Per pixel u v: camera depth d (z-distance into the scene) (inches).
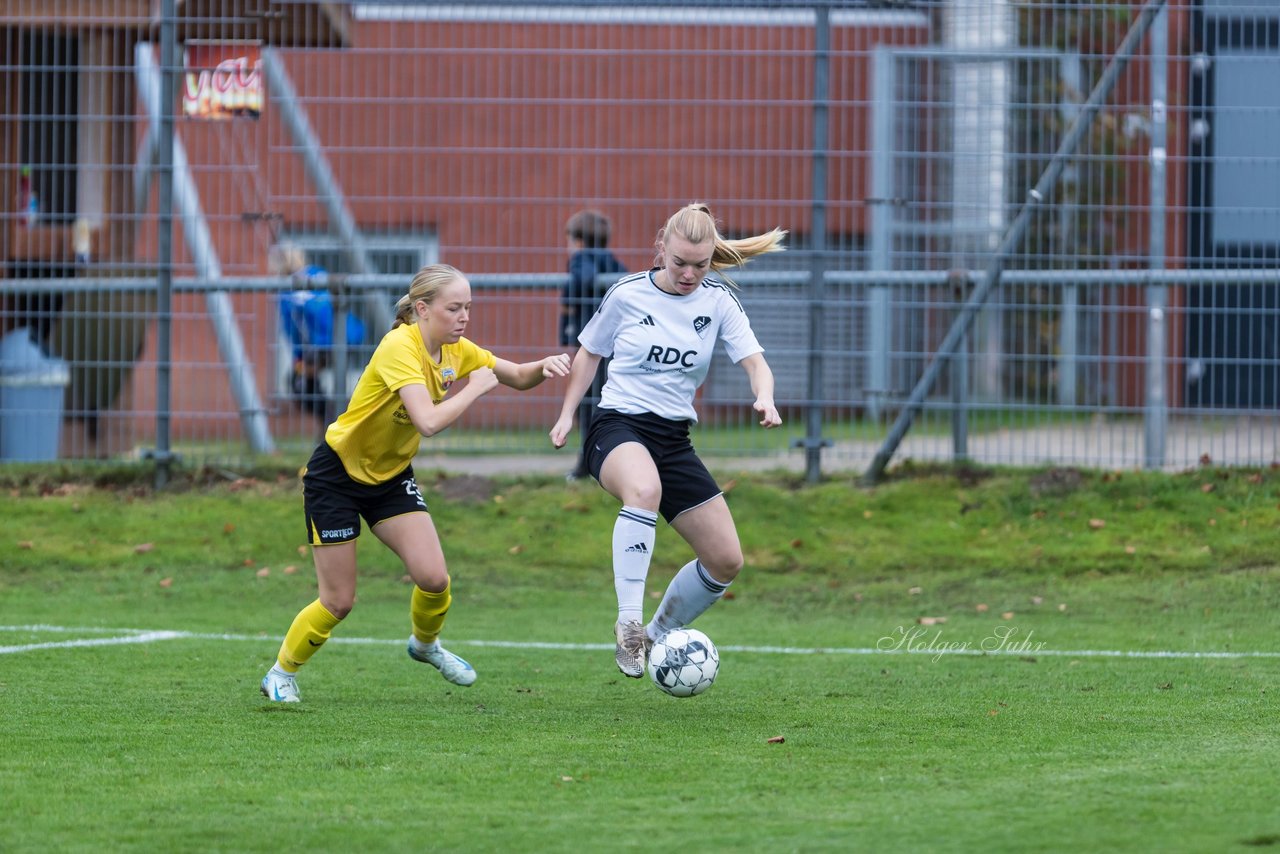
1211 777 587.5
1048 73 1439.5
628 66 1489.9
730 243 832.3
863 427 1473.9
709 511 796.6
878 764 625.3
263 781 594.9
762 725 725.3
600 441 796.0
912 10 1461.6
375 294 1494.8
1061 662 959.0
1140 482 1423.5
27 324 1546.5
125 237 1550.2
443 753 652.1
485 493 1482.5
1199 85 1419.8
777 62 1476.4
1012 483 1444.4
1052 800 548.7
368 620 1176.8
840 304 1466.5
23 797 566.6
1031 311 1444.4
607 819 529.3
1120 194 1427.2
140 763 630.5
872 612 1219.2
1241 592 1226.6
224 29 1499.8
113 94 1556.3
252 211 1505.9
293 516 1451.8
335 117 1498.5
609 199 1483.8
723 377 1525.6
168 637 1066.1
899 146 1460.4
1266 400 1414.9
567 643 1070.4
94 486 1514.5
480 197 1496.1
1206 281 1416.1
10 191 1535.4
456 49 1493.6
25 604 1233.4
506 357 1488.7
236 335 1509.6
